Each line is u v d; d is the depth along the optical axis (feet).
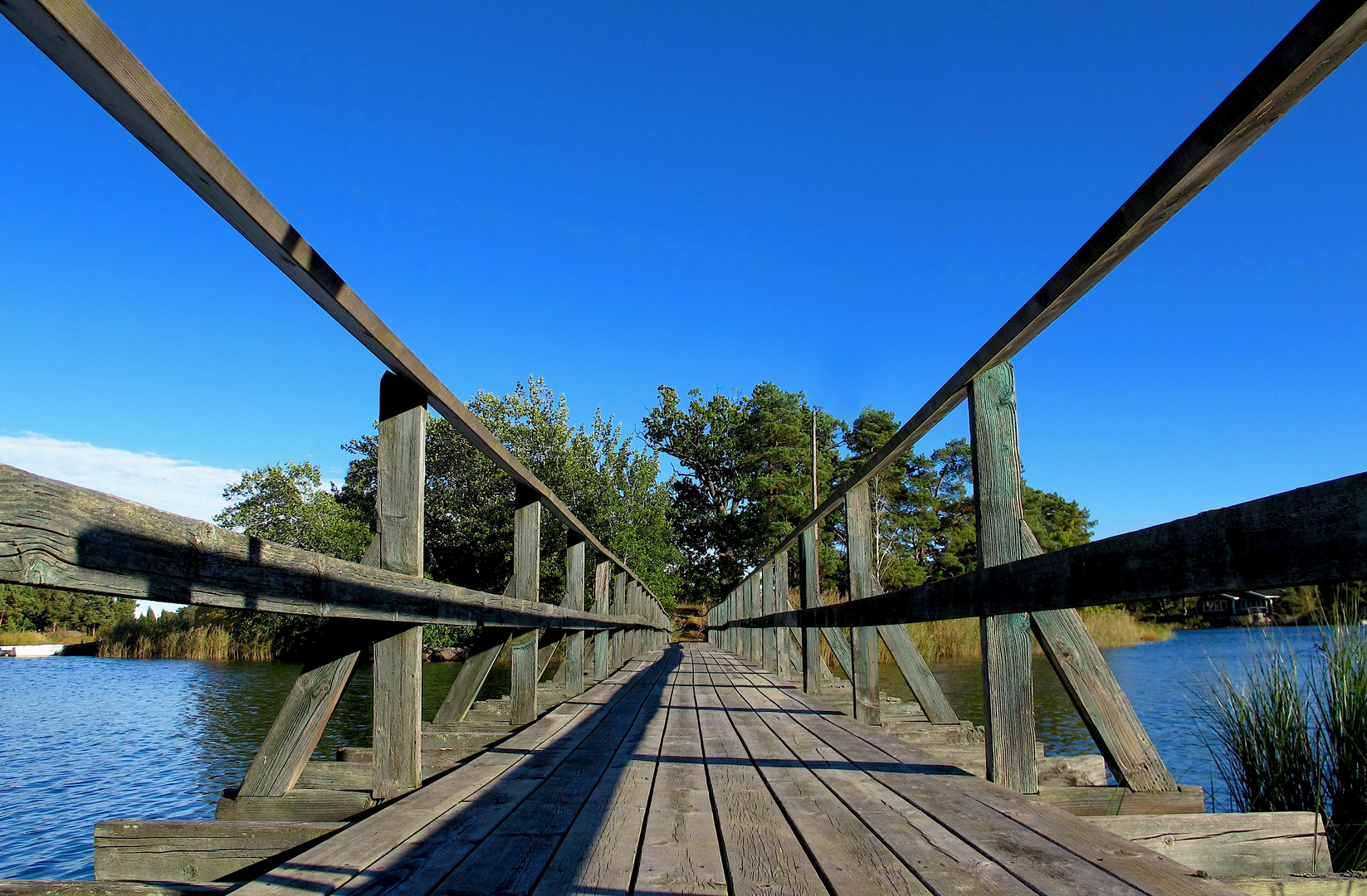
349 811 8.22
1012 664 7.94
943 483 152.25
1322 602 13.79
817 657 18.63
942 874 5.20
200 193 4.60
